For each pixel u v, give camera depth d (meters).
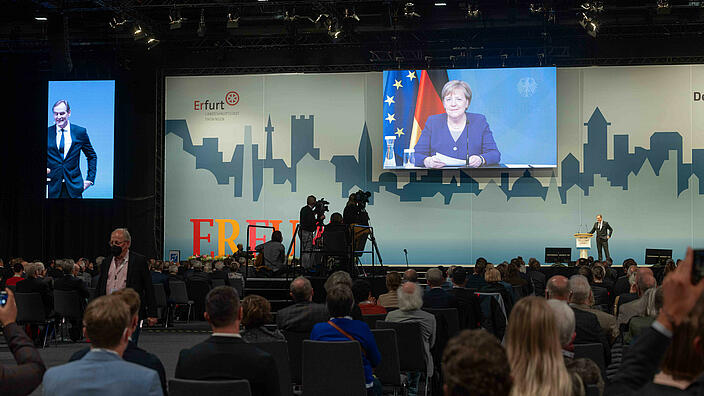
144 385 2.89
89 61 22.36
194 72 22.03
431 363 7.23
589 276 11.04
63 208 22.52
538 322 2.64
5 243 22.61
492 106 20.72
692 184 20.56
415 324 6.98
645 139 20.77
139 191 22.27
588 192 20.84
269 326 9.63
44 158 22.66
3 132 22.62
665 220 20.56
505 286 9.59
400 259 21.14
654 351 2.28
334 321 5.71
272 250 14.95
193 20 21.28
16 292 12.04
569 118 21.03
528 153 20.56
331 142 21.61
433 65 21.38
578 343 5.67
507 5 20.12
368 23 20.44
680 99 20.73
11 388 2.76
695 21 19.62
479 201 21.06
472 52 21.20
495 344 1.90
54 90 21.97
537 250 20.84
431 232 21.11
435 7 20.25
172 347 12.34
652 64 20.92
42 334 12.71
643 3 19.88
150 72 22.33
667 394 2.03
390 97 21.03
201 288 16.09
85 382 2.85
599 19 19.80
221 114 21.94
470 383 1.85
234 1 18.86
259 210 21.69
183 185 21.91
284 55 21.94
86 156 21.81
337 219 12.77
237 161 21.81
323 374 5.56
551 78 20.56
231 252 21.62
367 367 5.70
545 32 20.53
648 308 5.79
